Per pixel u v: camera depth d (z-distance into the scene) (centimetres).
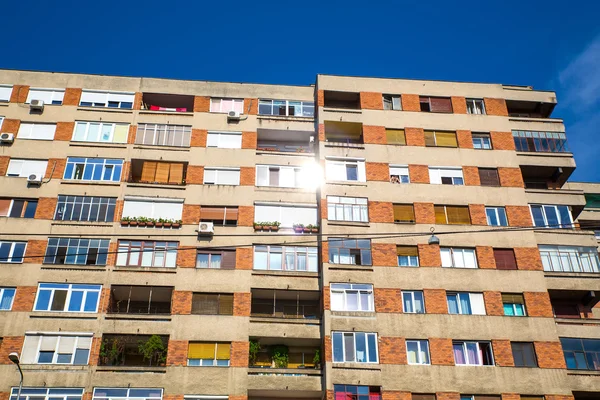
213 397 2880
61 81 3722
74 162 3466
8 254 3155
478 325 3105
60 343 2950
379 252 3266
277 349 3114
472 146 3672
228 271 3212
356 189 3456
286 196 3481
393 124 3694
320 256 3281
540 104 3931
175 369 2923
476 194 3506
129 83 3762
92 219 3300
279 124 3734
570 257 3388
